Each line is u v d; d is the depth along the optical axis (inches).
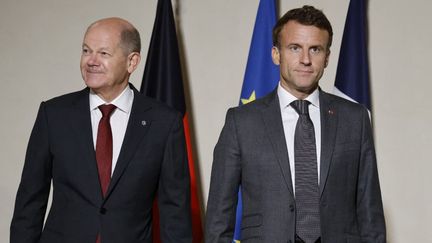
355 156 79.7
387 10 115.4
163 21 116.0
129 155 81.7
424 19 114.0
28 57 128.6
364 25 112.0
